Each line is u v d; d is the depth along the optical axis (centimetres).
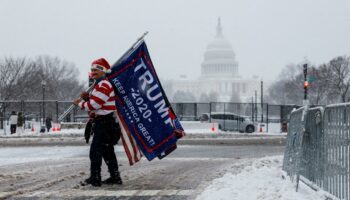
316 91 7375
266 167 1101
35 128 3928
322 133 725
